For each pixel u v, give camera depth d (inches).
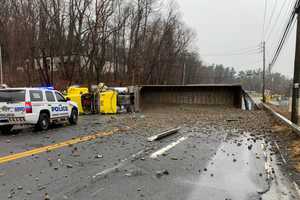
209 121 656.4
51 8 1309.1
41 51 1322.6
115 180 213.5
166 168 247.8
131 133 454.9
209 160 278.8
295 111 476.7
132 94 966.4
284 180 219.6
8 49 1433.3
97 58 1486.2
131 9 1852.9
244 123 618.8
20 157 282.8
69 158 280.4
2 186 198.4
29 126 533.6
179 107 1122.7
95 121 649.0
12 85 1357.0
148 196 182.9
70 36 1357.0
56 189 193.3
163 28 2170.3
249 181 216.4
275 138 418.0
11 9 1412.4
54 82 1374.3
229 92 1179.9
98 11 1379.2
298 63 478.0
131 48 1879.9
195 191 193.2
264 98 1656.0
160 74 2320.4
